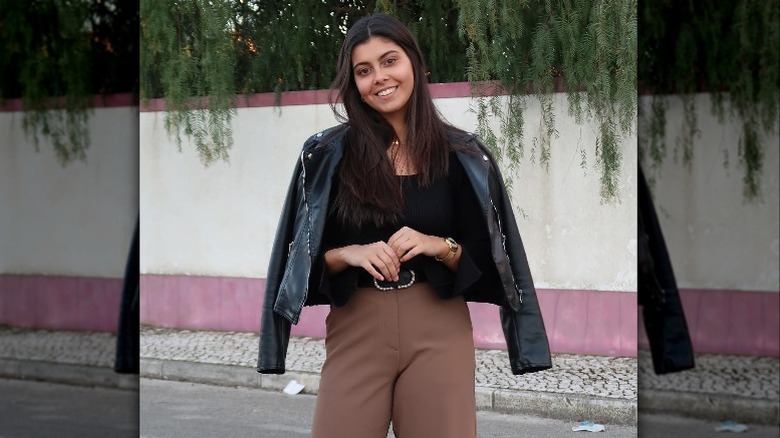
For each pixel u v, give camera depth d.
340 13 7.82
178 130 7.99
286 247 2.11
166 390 6.47
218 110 7.79
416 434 1.97
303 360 6.79
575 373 6.25
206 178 8.20
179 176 8.30
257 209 8.05
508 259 2.00
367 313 1.97
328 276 1.98
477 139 2.07
